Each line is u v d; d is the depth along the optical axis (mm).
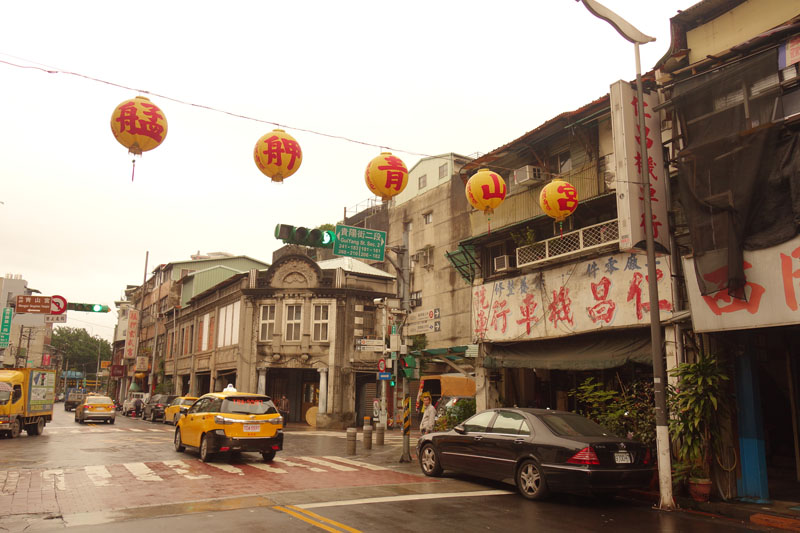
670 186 11172
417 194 32156
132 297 66812
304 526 6762
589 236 13117
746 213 8781
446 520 7297
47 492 9000
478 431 10414
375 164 8547
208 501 8328
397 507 8078
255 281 31109
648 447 9680
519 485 9211
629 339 11969
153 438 19750
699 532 7148
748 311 8836
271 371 31438
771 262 8539
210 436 12961
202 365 36969
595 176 13414
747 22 10047
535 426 9391
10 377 19516
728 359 9797
